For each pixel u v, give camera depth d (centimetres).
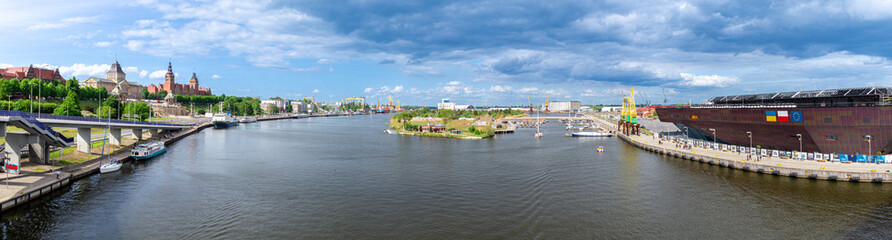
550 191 8625
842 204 7550
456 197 8156
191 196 8106
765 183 9106
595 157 13362
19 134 8612
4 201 6856
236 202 7731
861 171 9056
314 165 11700
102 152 11538
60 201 7600
